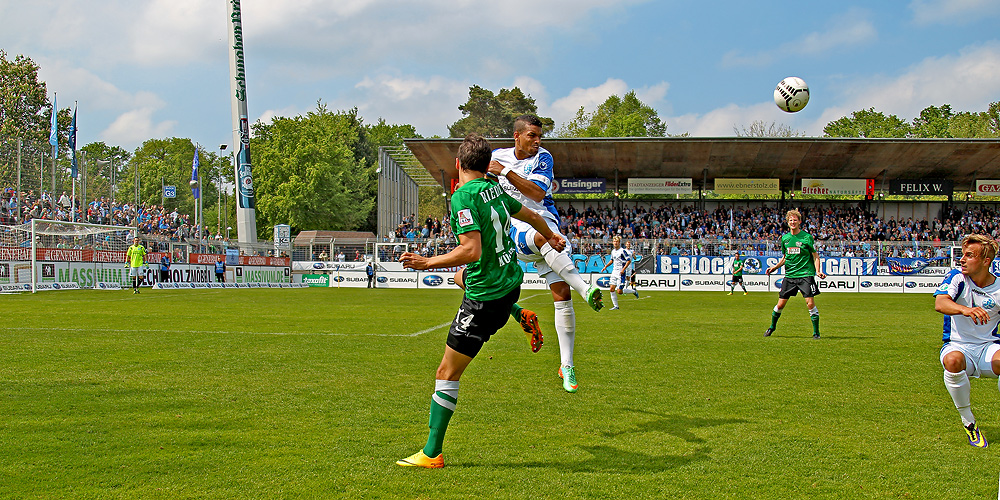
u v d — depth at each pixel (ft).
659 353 28.63
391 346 29.94
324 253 141.38
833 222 142.51
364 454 13.58
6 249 80.18
